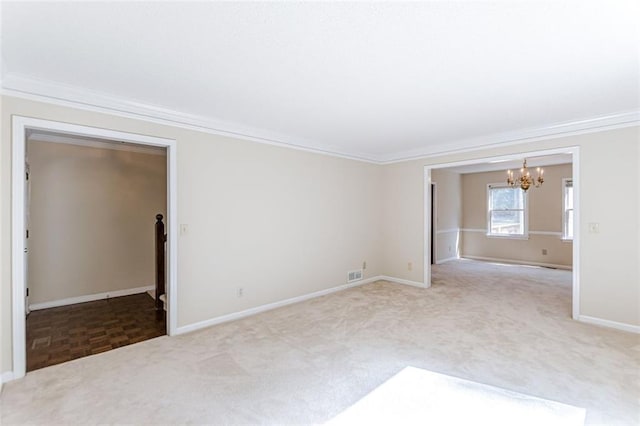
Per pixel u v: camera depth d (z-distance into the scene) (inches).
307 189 176.4
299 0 57.7
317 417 74.7
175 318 125.6
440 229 301.9
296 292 170.4
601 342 115.8
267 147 157.5
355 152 204.2
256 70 88.2
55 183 165.8
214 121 135.5
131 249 191.2
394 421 73.3
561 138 144.8
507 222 299.6
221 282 139.9
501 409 77.3
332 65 85.1
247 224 149.5
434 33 69.4
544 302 166.4
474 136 166.7
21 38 71.2
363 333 125.3
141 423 72.7
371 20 64.4
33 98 95.6
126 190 189.5
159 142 122.1
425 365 99.3
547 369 96.3
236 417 74.8
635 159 127.0
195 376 93.0
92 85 99.0
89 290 176.7
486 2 58.4
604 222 133.9
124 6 59.5
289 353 108.0
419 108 121.0
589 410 76.5
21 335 93.0
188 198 130.0
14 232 92.3
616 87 100.8
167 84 98.0
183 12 61.6
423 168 199.5
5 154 91.0
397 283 211.9
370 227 216.1
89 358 104.9
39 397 82.6
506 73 90.4
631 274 128.0
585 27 66.9
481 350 109.7
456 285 205.6
